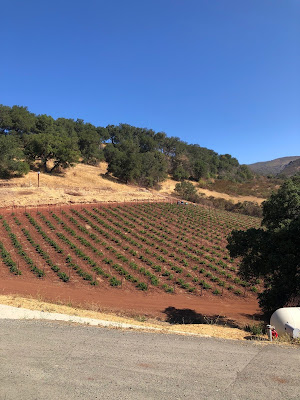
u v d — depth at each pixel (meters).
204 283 24.33
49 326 9.59
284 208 16.19
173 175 98.62
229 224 48.06
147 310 18.77
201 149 159.12
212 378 6.20
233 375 6.38
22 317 10.97
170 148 120.38
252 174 144.00
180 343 8.52
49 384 5.78
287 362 7.21
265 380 6.16
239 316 19.05
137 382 5.93
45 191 46.69
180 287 23.83
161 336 9.20
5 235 30.59
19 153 55.94
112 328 10.05
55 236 32.19
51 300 18.14
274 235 15.40
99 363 6.79
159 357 7.29
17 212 38.03
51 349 7.56
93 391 5.55
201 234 39.97
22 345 7.76
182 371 6.51
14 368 6.41
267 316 19.08
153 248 32.44
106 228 36.97
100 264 26.56
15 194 42.81
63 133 84.19
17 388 5.60
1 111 74.38
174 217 48.12
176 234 38.69
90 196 50.12
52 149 61.16
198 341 8.83
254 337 10.77
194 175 102.00
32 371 6.29
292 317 10.78
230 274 26.84
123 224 39.75
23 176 56.22
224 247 35.19
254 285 25.28
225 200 76.69
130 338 8.77
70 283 22.34
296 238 14.77
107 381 5.94
